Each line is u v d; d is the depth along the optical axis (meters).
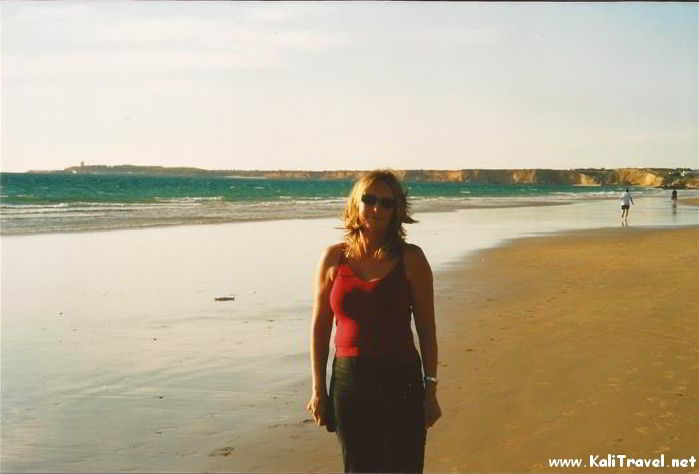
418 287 3.14
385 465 3.09
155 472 4.43
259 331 8.56
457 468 4.45
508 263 15.88
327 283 3.20
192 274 13.73
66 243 19.42
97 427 5.23
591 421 5.26
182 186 96.19
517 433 5.05
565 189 143.00
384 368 3.04
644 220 35.19
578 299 10.85
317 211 38.31
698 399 5.72
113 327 8.77
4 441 4.95
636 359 7.05
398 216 3.14
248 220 29.92
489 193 99.31
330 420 3.22
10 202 43.81
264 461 4.62
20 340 8.03
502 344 7.82
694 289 11.64
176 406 5.71
